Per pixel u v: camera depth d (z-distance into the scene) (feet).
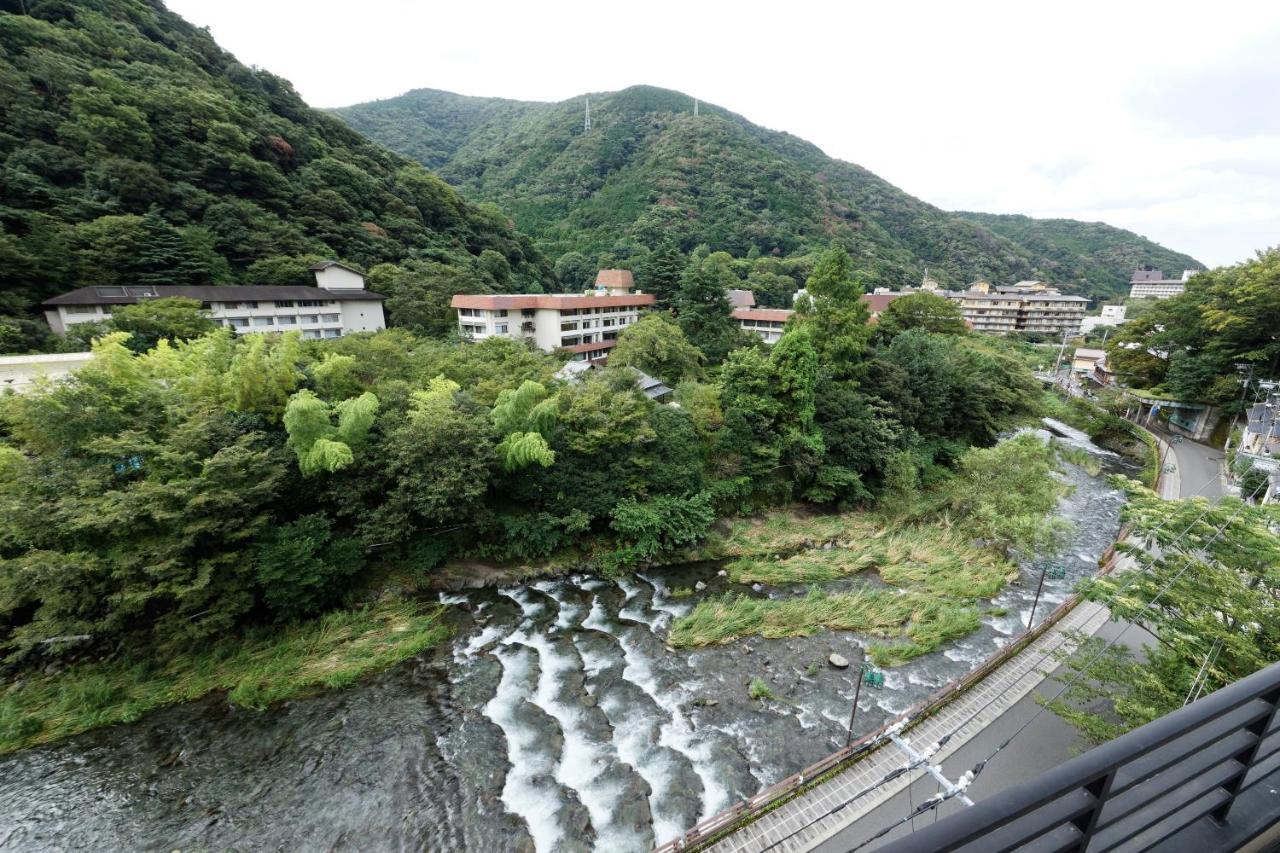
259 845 43.37
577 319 172.04
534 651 65.82
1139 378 165.07
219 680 58.34
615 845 43.91
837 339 117.29
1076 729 50.16
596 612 73.61
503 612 73.15
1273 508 50.34
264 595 64.03
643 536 84.43
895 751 48.52
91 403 61.36
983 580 79.87
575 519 81.56
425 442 72.23
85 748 51.06
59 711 53.36
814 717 56.08
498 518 81.41
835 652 65.82
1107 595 48.34
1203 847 9.64
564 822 45.65
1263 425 111.86
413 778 49.21
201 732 53.11
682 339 138.00
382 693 58.70
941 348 137.18
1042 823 7.30
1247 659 37.60
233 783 48.29
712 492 94.32
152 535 57.72
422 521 78.18
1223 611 41.68
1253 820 10.02
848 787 45.34
